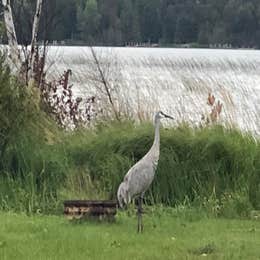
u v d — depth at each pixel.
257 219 15.69
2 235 13.27
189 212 15.95
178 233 13.88
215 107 20.16
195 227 14.52
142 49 55.81
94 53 26.98
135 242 12.97
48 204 16.33
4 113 17.27
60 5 28.34
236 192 16.64
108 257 11.91
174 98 21.44
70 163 17.53
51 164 17.19
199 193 16.88
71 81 25.27
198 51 59.44
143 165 13.99
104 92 22.91
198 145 17.45
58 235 13.30
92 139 18.09
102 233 13.55
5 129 17.28
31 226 14.03
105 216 14.58
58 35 34.69
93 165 17.56
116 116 19.16
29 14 22.97
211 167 17.22
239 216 15.90
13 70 18.75
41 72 20.78
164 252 12.30
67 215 14.61
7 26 20.86
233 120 18.73
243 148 17.58
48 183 16.98
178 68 25.42
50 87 20.62
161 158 17.11
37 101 18.19
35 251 12.20
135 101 19.83
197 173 17.14
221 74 25.11
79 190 16.81
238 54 52.94
